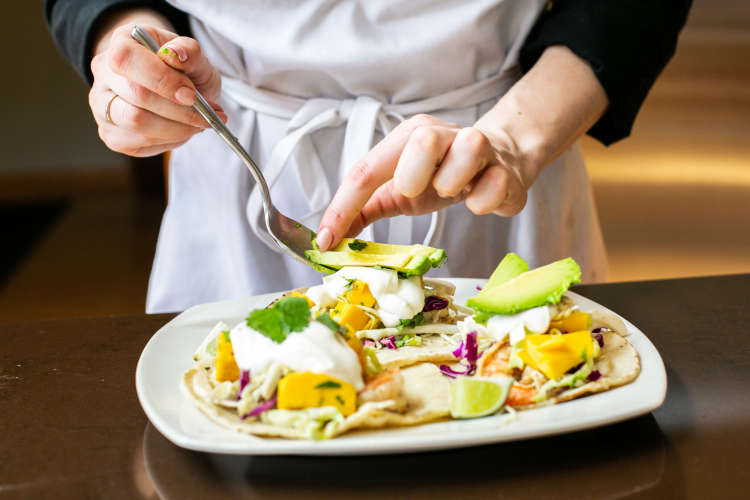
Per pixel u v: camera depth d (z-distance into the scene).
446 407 1.04
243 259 1.89
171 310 2.00
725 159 3.83
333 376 0.98
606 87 1.68
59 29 1.81
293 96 1.80
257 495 0.89
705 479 0.90
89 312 4.14
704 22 3.62
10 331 1.44
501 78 1.83
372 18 1.69
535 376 1.08
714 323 1.43
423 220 1.85
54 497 0.90
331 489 0.89
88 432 1.06
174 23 1.87
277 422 0.95
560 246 2.01
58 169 6.16
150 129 1.38
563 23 1.72
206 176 1.88
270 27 1.71
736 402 1.11
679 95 3.78
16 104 5.91
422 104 1.79
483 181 1.27
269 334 1.02
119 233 5.46
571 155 2.00
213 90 1.50
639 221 3.98
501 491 0.88
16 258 5.02
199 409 1.02
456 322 1.43
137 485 0.92
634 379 1.09
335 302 1.39
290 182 1.82
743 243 3.82
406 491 0.89
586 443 0.98
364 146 1.73
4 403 1.15
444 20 1.70
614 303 1.54
